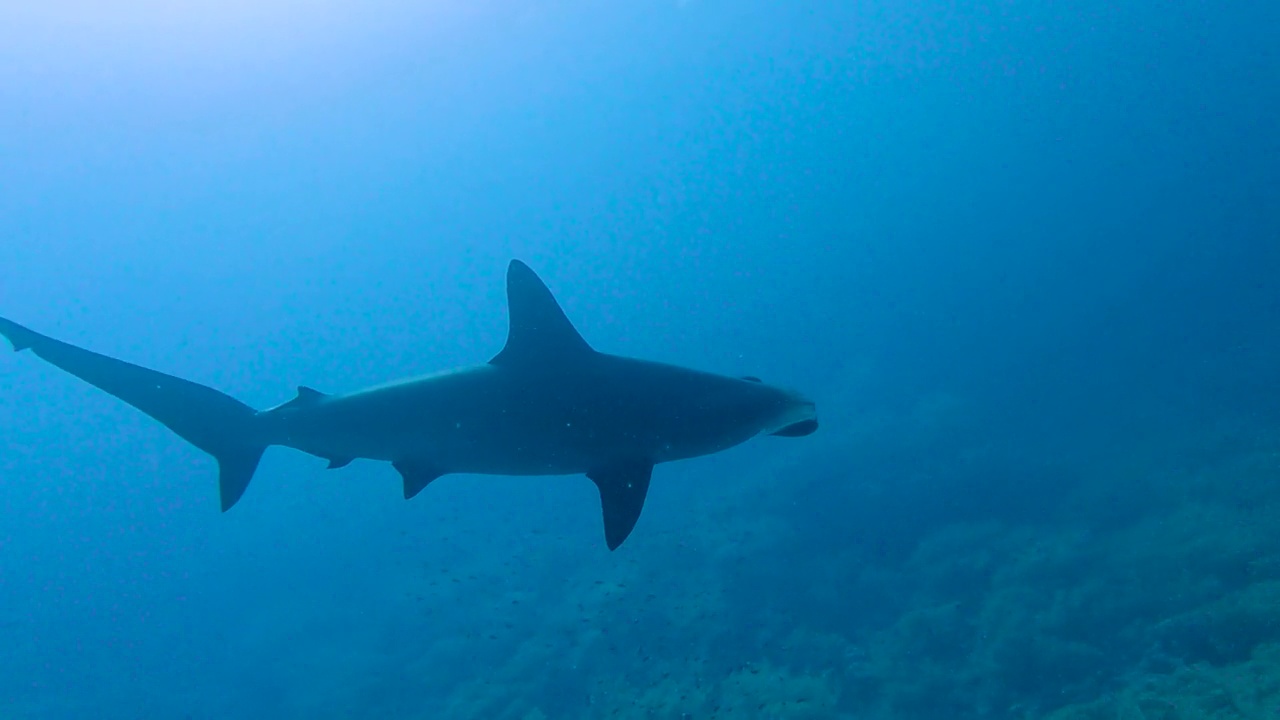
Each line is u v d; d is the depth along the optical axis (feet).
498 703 50.55
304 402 13.99
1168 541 45.57
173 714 70.74
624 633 53.42
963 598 46.91
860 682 40.75
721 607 53.01
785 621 49.78
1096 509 54.70
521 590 70.95
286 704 66.23
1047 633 39.81
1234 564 40.37
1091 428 75.92
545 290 11.80
